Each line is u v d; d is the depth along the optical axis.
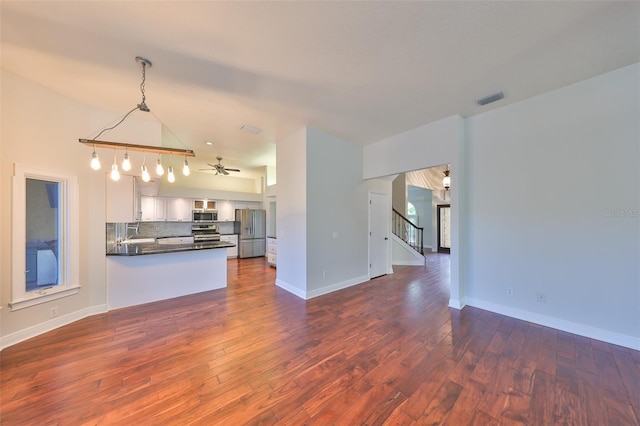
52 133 2.87
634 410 1.64
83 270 3.20
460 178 3.51
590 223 2.66
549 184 2.92
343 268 4.62
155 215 6.81
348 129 4.10
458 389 1.85
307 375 2.03
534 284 3.03
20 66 2.41
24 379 1.96
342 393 1.82
